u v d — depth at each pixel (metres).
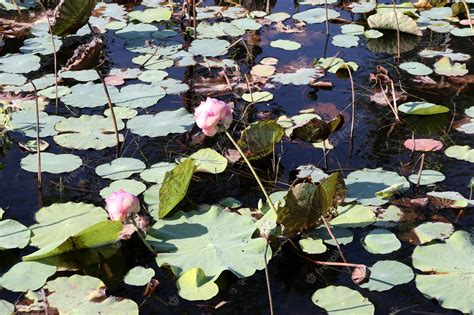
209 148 3.54
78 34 5.27
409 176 3.34
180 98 4.27
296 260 2.76
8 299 2.51
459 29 5.41
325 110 4.07
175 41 5.21
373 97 4.23
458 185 3.28
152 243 2.78
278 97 4.27
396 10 5.74
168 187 2.86
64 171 3.37
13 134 3.79
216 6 6.05
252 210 3.07
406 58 4.91
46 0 5.86
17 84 4.38
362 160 3.53
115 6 5.97
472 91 4.34
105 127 3.81
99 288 2.55
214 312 2.48
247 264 2.63
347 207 3.05
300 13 5.83
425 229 2.89
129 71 4.61
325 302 2.49
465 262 2.64
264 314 2.47
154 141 3.74
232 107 4.02
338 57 4.92
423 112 3.98
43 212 3.01
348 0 6.19
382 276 2.62
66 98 4.16
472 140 3.73
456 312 2.45
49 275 2.63
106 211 3.05
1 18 5.66
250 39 5.28
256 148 3.45
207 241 2.76
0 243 2.79
